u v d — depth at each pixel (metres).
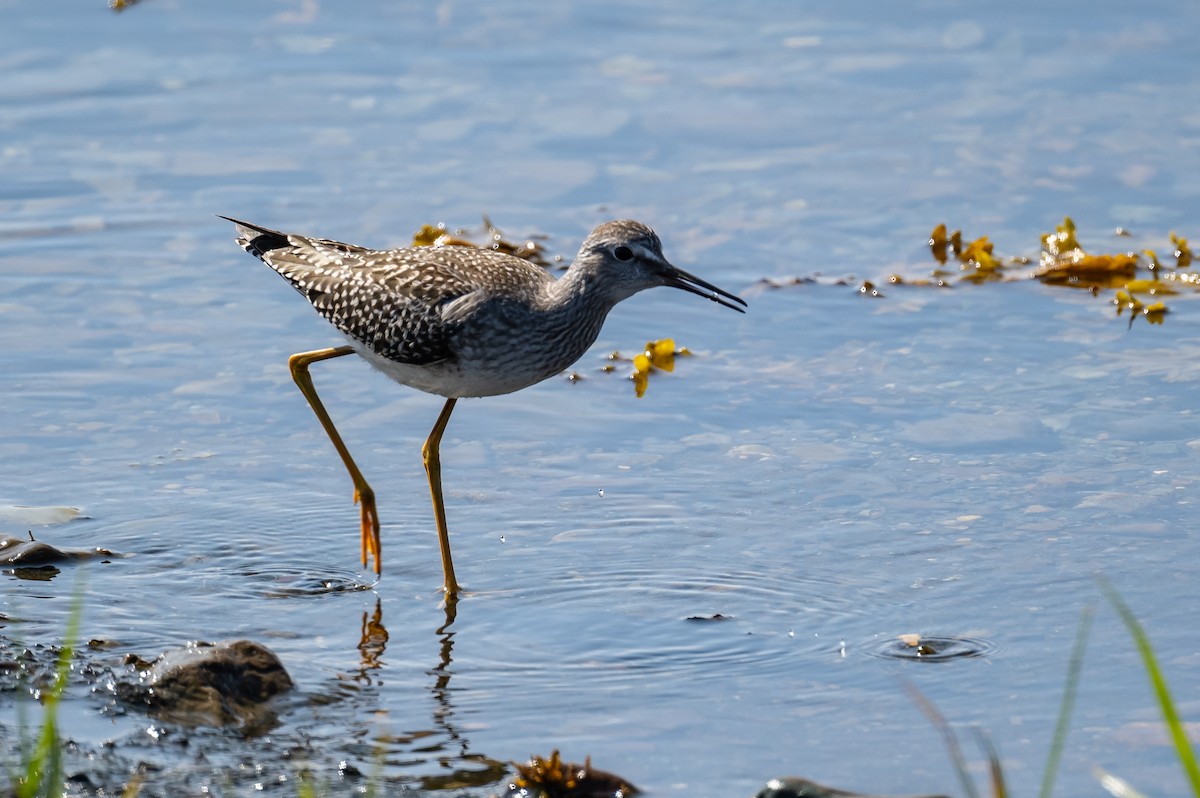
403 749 8.76
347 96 20.14
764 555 11.31
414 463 12.97
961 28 22.12
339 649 10.04
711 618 10.45
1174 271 16.52
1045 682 9.49
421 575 11.18
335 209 17.53
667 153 19.00
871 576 10.96
